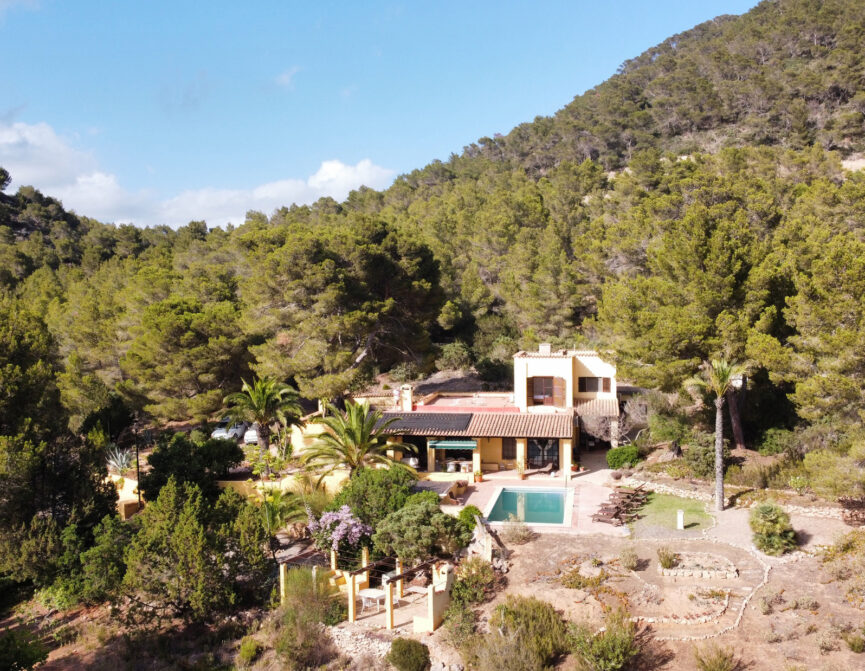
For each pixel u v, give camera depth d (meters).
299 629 23.95
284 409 40.94
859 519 27.61
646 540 27.95
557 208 82.56
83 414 51.25
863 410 27.98
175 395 52.84
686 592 23.38
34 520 30.78
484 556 26.78
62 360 64.25
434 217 91.25
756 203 45.75
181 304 55.47
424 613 24.94
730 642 20.80
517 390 42.31
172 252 105.69
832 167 63.00
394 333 55.97
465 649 21.88
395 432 38.72
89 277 102.25
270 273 49.75
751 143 111.00
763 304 34.78
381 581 27.36
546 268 64.50
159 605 26.52
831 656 19.53
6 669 21.16
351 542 28.27
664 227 49.44
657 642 21.09
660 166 72.94
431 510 27.97
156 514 27.59
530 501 34.47
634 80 165.25
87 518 32.62
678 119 133.00
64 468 33.81
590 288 62.44
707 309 35.66
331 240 51.75
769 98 118.06
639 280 39.34
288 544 31.84
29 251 116.81
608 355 39.41
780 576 24.12
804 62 126.12
